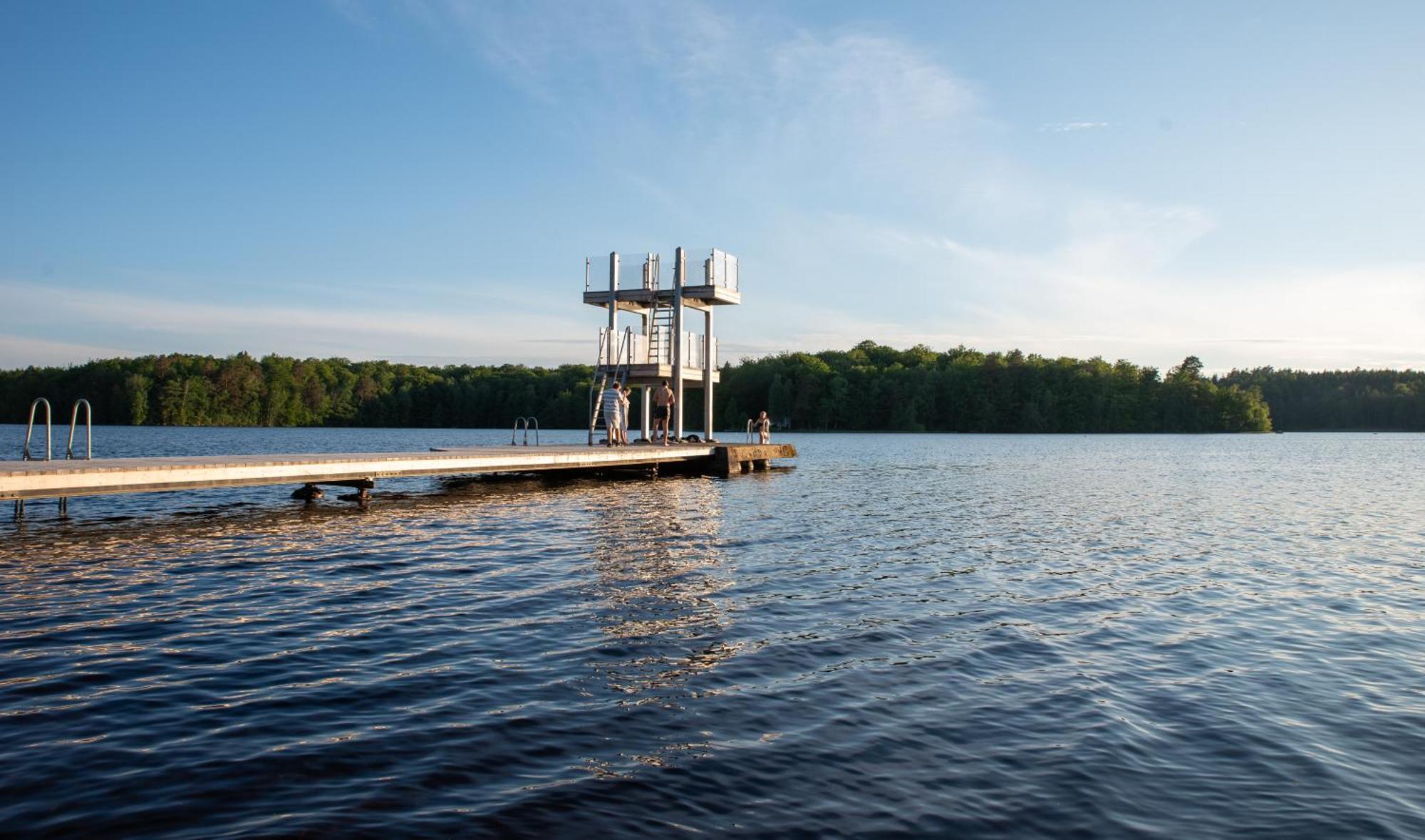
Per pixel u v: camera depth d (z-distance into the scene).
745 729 6.19
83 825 4.55
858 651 8.29
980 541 16.06
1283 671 8.00
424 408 120.81
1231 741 6.19
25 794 4.90
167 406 105.12
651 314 33.41
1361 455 63.75
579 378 119.69
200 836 4.46
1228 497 27.14
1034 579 12.31
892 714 6.58
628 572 12.03
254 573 11.72
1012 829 4.79
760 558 13.48
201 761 5.44
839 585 11.48
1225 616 10.25
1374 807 5.17
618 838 4.55
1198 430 122.38
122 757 5.48
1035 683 7.44
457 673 7.34
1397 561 14.54
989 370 119.88
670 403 31.03
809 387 117.69
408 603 9.98
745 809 4.94
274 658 7.75
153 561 12.54
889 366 132.00
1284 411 163.25
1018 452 62.59
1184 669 8.01
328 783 5.15
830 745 5.94
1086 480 33.78
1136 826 4.86
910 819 4.86
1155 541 16.69
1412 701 7.17
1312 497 27.25
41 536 14.90
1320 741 6.23
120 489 15.18
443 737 5.90
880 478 33.03
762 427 40.41
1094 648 8.68
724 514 19.30
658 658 7.88
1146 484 32.22
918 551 14.59
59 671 7.25
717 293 31.42
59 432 75.31
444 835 4.53
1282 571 13.48
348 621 9.09
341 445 55.31
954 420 119.12
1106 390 119.62
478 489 24.94
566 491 24.70
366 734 5.95
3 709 6.31
